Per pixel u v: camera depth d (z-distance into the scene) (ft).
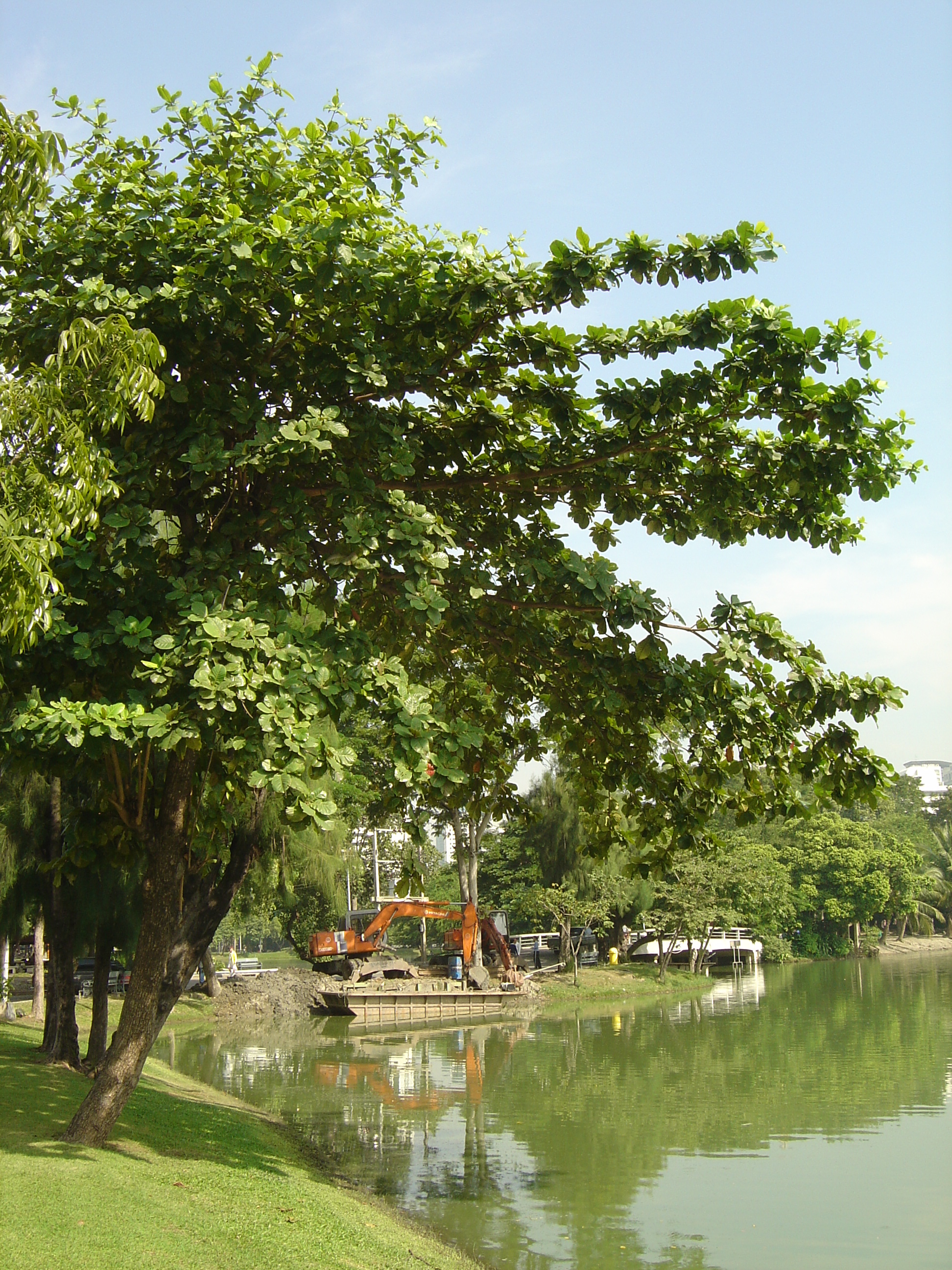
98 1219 24.44
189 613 26.43
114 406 23.88
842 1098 62.23
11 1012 79.41
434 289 30.17
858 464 31.86
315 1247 27.68
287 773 24.41
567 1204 39.83
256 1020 118.01
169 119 31.83
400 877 40.32
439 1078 72.02
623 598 31.86
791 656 33.09
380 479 33.60
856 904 243.19
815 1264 33.17
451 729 28.35
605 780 40.14
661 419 31.48
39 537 22.13
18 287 29.45
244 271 27.66
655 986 152.87
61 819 54.29
